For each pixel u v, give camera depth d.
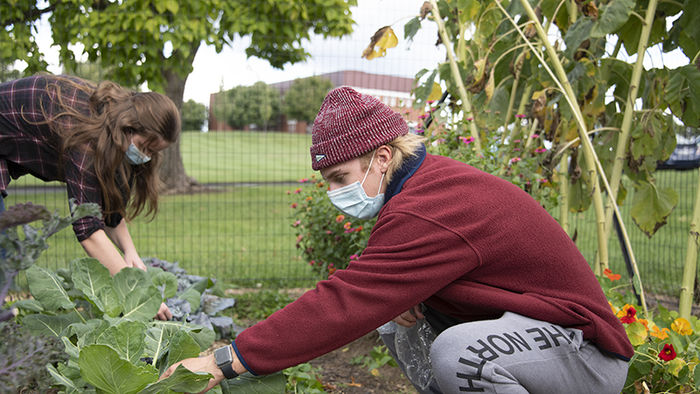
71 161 1.92
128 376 1.26
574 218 6.52
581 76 2.81
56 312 1.93
